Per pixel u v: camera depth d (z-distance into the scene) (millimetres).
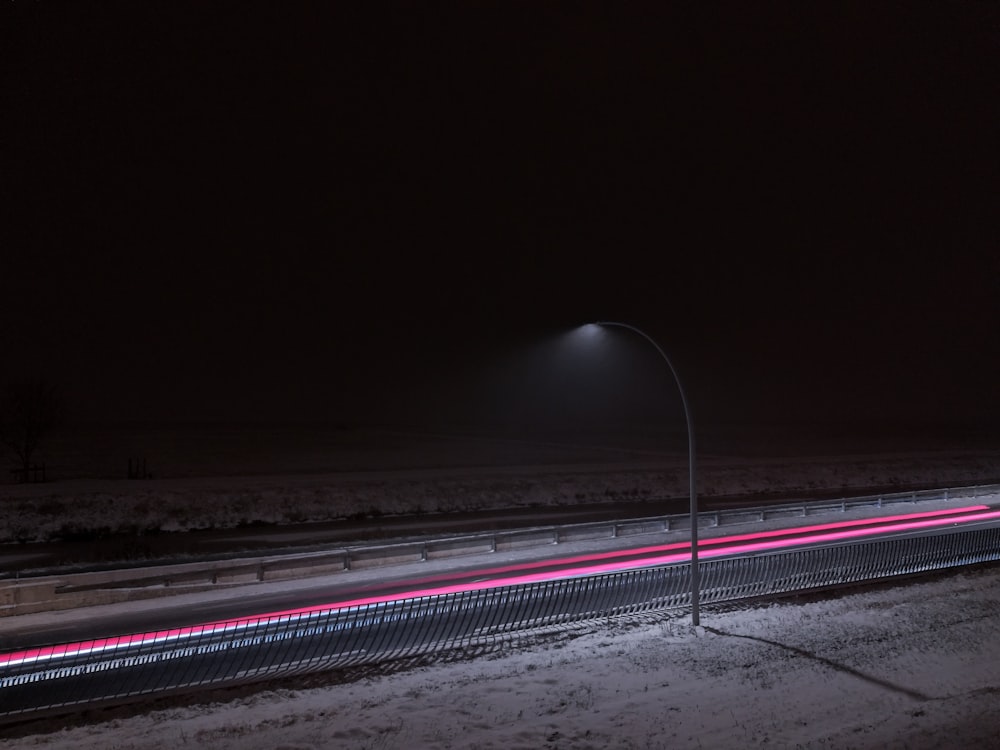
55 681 14656
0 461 61469
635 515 43625
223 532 37344
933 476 66625
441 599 18578
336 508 42375
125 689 14391
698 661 17016
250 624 17906
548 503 48188
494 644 18031
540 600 19422
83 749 12000
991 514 41312
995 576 26156
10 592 20703
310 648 16641
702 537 33594
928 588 24391
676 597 21578
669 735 12789
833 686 15688
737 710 14125
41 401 48906
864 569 25062
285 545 33719
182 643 16703
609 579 20609
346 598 22000
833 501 42562
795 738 12641
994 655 18078
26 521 35000
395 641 17234
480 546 29609
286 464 61312
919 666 17125
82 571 27469
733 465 63844
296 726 13062
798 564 23781
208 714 13656
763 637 18984
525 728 13031
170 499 39719
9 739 12477
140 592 22203
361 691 14914
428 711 13828
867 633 19516
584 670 16297
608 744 12391
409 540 34938
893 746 11586
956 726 12438
